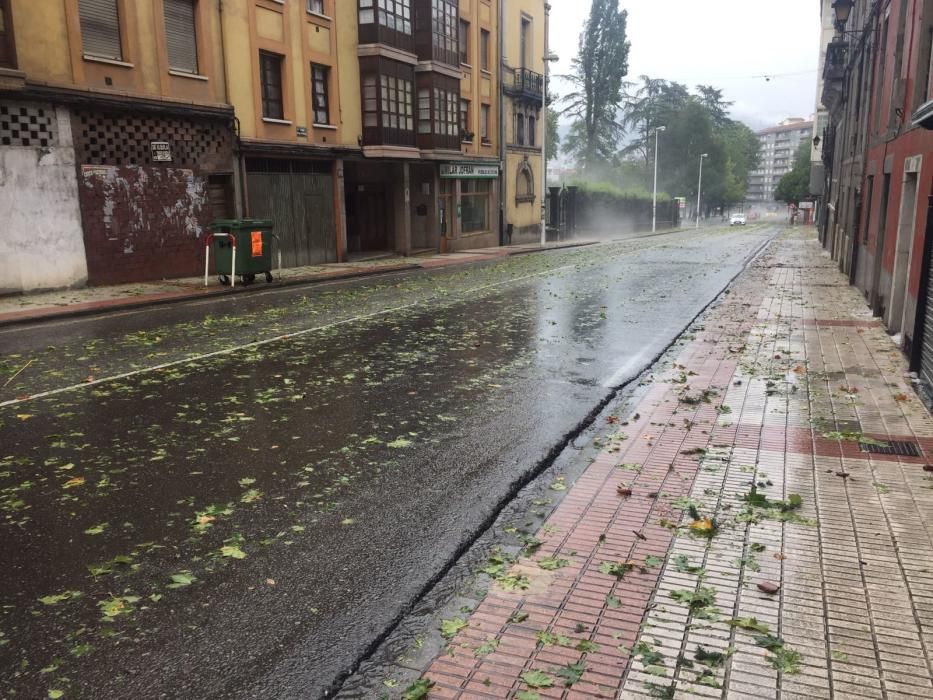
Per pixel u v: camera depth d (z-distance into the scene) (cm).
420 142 2844
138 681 303
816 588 364
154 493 504
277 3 2106
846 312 1295
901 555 397
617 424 661
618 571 383
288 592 374
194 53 1862
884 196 1239
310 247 2355
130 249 1725
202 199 1903
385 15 2498
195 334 1113
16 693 294
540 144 4188
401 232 2898
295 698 293
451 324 1212
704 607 348
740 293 1612
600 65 7062
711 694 287
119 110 1652
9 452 586
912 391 740
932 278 753
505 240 3756
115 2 1639
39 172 1514
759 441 595
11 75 1380
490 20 3475
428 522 457
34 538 436
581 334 1118
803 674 297
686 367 874
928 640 320
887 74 1288
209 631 338
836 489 491
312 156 2272
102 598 367
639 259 2794
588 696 287
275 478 532
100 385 797
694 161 9181
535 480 535
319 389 786
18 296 1491
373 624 344
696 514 453
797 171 9794
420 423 667
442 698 288
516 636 329
